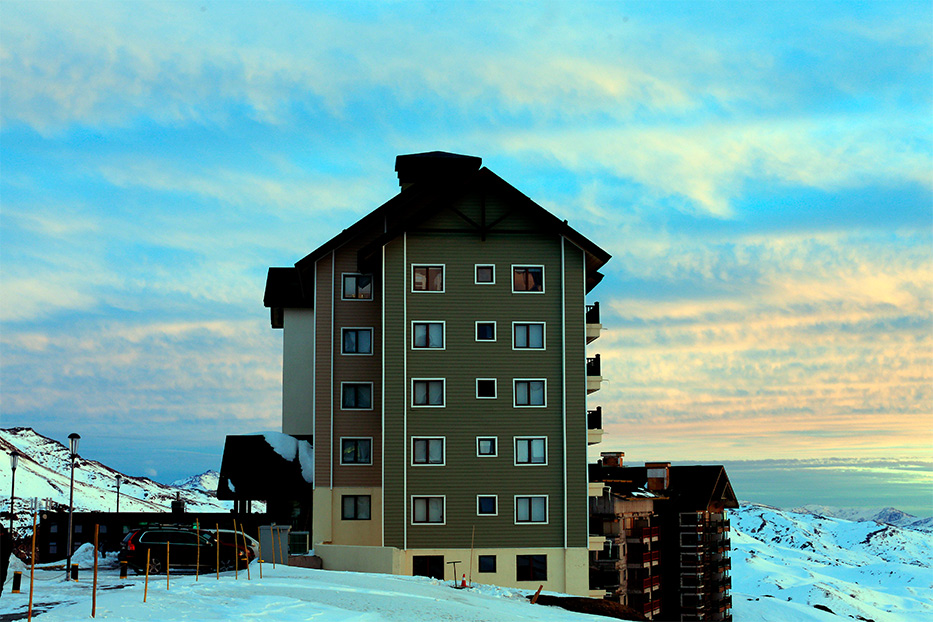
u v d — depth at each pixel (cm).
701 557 8694
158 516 6706
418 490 4847
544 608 3703
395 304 4972
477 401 4925
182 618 2553
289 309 6000
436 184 5300
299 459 5581
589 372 5194
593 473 8900
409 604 3147
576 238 5038
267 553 4662
